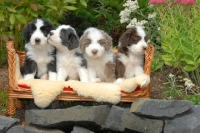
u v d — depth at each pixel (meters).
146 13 3.38
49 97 2.38
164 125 2.35
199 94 2.59
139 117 2.35
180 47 2.69
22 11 2.81
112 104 2.41
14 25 2.90
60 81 2.42
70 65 2.56
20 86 2.43
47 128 2.38
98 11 3.55
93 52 2.44
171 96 2.61
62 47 2.52
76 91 2.38
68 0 2.96
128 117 2.35
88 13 3.64
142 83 2.31
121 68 2.57
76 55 2.55
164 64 2.92
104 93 2.37
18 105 2.67
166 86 2.74
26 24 2.68
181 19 2.79
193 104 2.37
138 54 2.55
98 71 2.60
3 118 2.37
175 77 2.79
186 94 2.64
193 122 2.33
